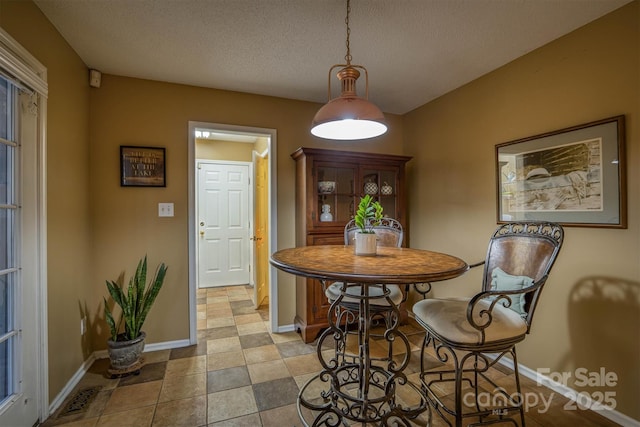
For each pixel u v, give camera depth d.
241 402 1.79
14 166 1.50
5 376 1.44
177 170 2.56
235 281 4.64
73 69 2.04
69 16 1.71
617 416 1.63
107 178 2.37
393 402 1.63
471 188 2.57
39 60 1.64
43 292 1.63
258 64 2.28
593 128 1.73
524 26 1.81
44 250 1.65
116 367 2.07
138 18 1.73
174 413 1.69
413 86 2.68
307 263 1.33
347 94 1.55
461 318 1.43
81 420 1.63
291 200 2.96
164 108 2.54
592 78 1.75
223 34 1.89
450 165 2.79
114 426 1.58
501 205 2.29
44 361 1.63
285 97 2.92
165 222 2.52
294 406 1.75
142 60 2.20
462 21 1.76
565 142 1.87
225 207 4.59
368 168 2.89
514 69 2.21
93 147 2.34
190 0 1.59
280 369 2.17
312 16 1.72
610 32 1.67
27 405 1.52
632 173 1.59
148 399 1.81
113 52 2.09
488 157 2.41
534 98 2.07
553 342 1.94
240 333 2.83
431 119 3.02
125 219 2.42
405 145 3.41
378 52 2.11
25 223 1.54
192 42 1.98
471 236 2.57
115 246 2.39
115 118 2.40
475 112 2.53
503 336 1.34
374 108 1.52
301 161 2.80
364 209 1.63
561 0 1.58
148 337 2.47
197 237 4.47
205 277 4.49
